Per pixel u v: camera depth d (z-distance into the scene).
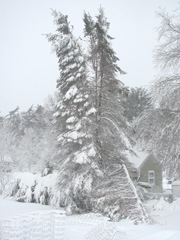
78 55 19.53
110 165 18.56
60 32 20.22
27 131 53.28
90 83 19.48
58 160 19.92
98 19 19.78
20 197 25.12
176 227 12.59
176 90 20.53
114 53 19.50
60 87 20.34
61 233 9.12
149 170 36.12
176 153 19.48
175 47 21.61
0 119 71.00
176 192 36.78
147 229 11.95
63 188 18.66
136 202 15.46
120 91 19.80
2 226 8.02
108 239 9.91
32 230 8.52
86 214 15.99
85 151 17.67
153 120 21.09
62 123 20.02
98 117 18.95
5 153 42.69
